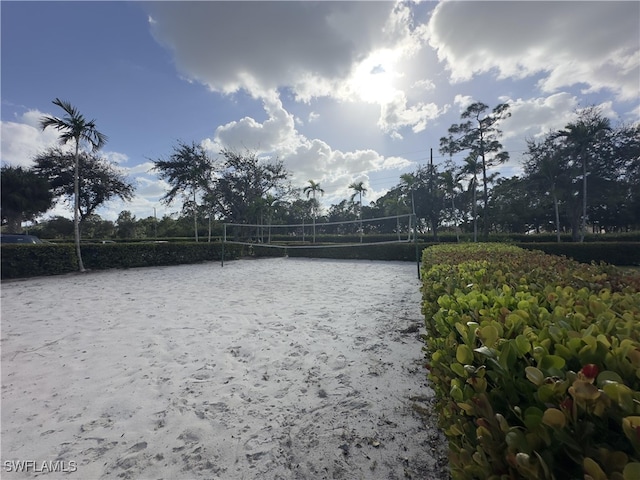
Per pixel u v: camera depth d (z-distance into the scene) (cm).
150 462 154
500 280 218
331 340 321
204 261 1316
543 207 2300
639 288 193
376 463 151
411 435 170
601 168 1878
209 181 1836
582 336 97
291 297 548
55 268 874
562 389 72
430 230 2578
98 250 978
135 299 534
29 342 323
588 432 63
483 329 102
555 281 216
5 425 184
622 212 2347
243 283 720
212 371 254
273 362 270
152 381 237
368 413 192
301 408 199
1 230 1970
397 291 600
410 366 256
